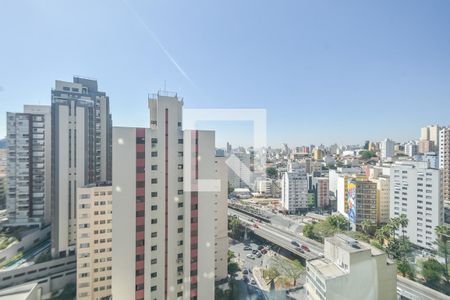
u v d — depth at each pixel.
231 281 44.56
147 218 27.70
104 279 39.75
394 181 61.12
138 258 27.31
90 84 58.03
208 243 30.55
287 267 47.88
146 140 27.86
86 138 52.34
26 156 55.28
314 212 88.69
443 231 49.84
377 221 68.81
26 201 55.06
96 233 39.56
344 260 26.92
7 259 45.34
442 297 35.28
